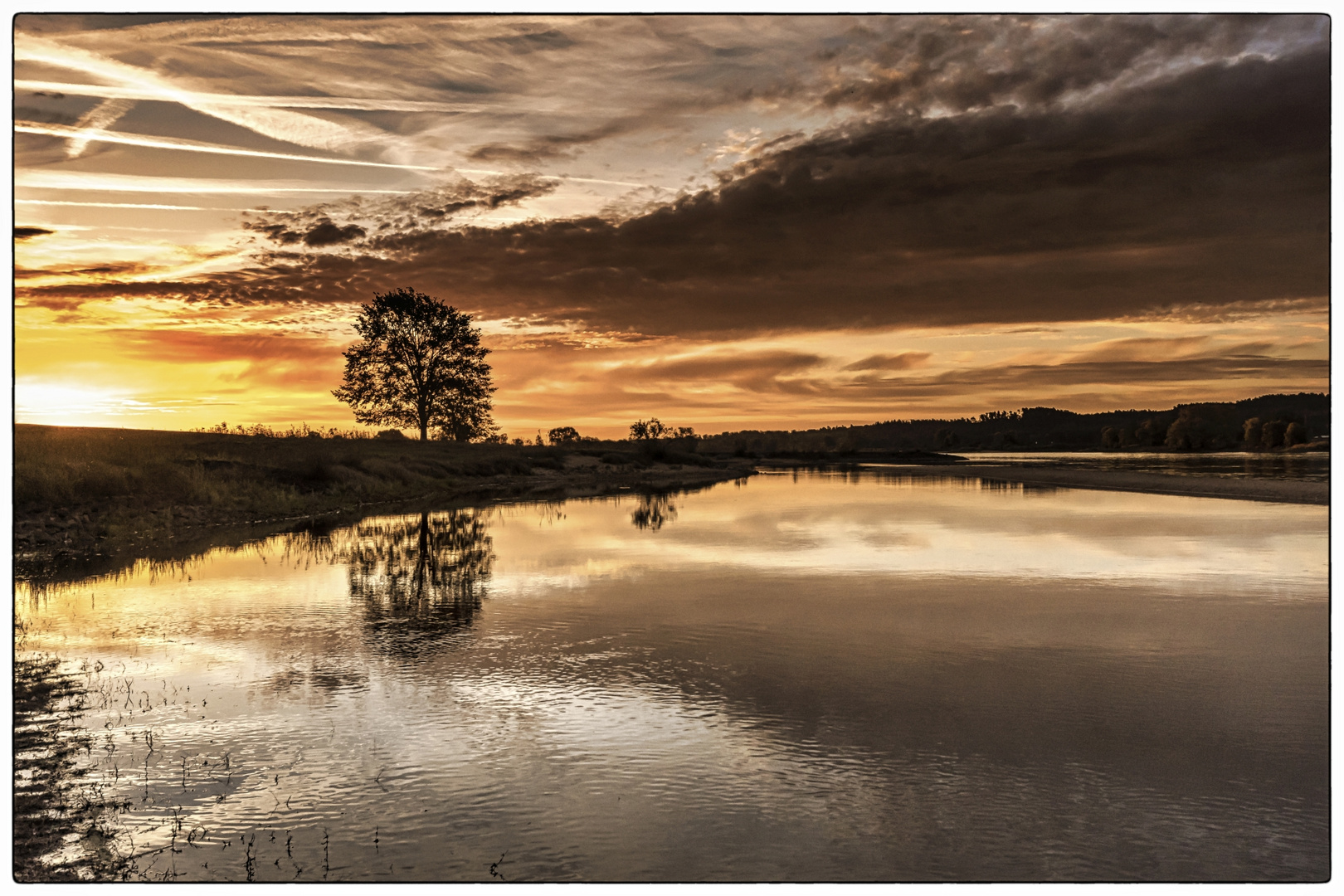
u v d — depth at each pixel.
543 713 8.00
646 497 37.75
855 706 8.12
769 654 10.02
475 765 6.82
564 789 6.37
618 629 11.34
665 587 14.52
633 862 5.31
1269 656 9.78
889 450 141.00
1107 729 7.45
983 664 9.53
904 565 16.73
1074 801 6.10
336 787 6.46
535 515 28.23
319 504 30.20
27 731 7.72
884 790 6.29
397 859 5.41
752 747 7.12
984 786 6.32
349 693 8.69
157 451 30.03
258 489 28.67
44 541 18.97
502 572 16.08
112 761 7.02
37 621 12.07
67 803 6.27
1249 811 5.91
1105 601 12.99
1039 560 17.27
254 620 12.03
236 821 5.96
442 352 65.25
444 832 5.76
